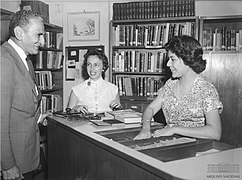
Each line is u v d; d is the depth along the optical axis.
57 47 4.09
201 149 1.38
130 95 3.75
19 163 1.70
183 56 1.70
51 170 2.07
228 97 3.17
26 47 1.78
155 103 2.00
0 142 1.49
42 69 3.71
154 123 1.92
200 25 3.36
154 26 3.62
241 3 3.64
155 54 3.67
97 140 1.37
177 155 1.31
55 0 4.18
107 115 2.15
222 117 3.20
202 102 1.70
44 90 3.82
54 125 1.98
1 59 1.54
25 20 1.71
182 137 1.53
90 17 4.13
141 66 3.68
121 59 3.74
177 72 1.76
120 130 1.67
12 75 1.59
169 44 1.79
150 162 1.03
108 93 2.78
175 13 3.47
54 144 1.99
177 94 1.85
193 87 1.76
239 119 3.13
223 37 3.36
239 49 3.29
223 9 3.70
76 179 1.66
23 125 1.71
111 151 1.25
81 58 4.16
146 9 3.58
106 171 1.31
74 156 1.67
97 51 2.75
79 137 1.60
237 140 3.13
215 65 3.21
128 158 1.12
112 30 3.73
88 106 2.70
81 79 4.17
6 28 2.98
